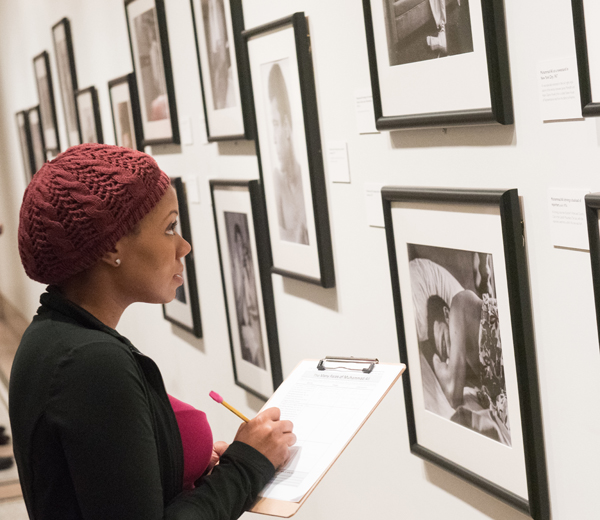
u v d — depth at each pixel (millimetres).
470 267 2023
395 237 2314
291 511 1417
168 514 1307
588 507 1840
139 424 1255
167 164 4328
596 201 1565
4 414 6309
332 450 1555
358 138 2434
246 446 1494
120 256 1385
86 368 1239
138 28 4219
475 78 1843
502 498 2090
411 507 2607
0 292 10656
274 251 3113
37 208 1323
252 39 2912
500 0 1742
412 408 2441
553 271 1785
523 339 1873
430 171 2135
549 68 1662
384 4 2119
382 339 2564
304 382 1852
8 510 4430
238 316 3641
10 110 8711
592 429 1775
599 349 1700
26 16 7098
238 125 3193
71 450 1219
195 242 4141
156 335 5156
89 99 5406
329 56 2488
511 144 1826
